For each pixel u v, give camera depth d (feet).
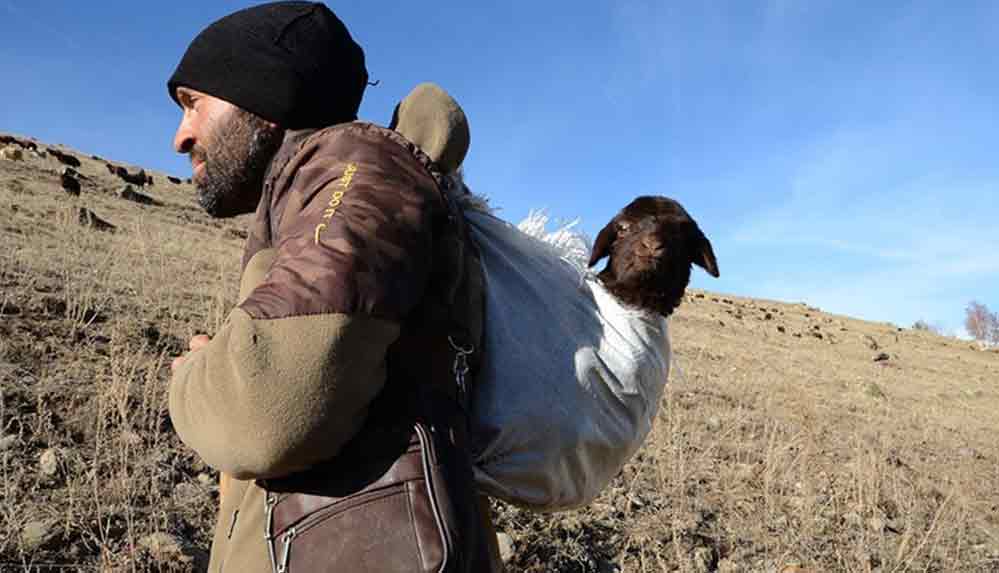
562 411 5.99
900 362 71.41
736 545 16.28
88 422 14.38
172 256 32.53
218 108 6.02
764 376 38.73
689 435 21.91
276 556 4.96
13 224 30.83
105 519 11.99
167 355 18.61
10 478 12.25
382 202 5.01
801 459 20.53
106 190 59.06
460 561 4.76
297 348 4.49
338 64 6.03
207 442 4.74
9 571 10.58
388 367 5.09
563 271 6.55
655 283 6.97
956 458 28.14
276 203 5.61
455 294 5.54
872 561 16.69
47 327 18.28
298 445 4.59
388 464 4.90
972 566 17.42
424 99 6.15
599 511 16.44
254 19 5.95
